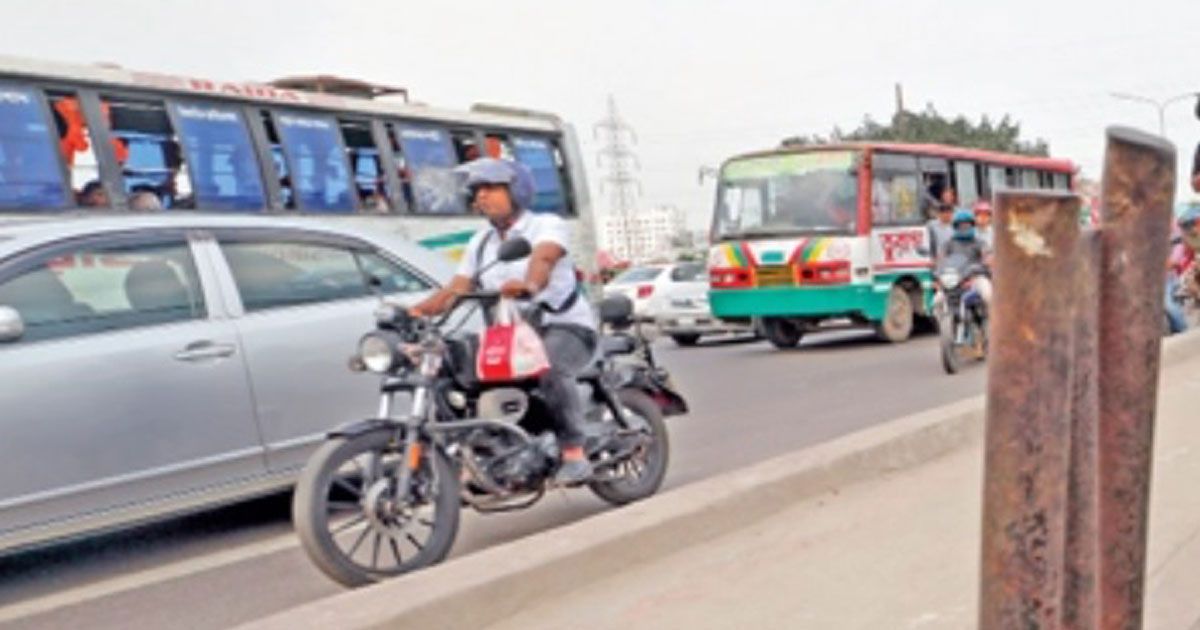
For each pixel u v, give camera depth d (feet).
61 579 18.16
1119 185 4.91
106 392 17.76
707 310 66.54
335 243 21.81
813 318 53.78
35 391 17.07
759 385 40.75
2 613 16.42
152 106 37.29
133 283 18.88
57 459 17.17
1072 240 4.59
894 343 55.16
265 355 19.76
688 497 16.20
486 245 18.44
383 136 44.60
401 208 44.65
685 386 42.06
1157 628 11.96
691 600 13.41
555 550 13.94
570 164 52.90
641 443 19.58
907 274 55.36
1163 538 15.06
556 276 18.13
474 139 48.44
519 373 16.74
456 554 17.92
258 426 19.51
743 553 15.19
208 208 38.11
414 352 16.02
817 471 18.04
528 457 17.12
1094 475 4.92
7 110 33.45
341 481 15.81
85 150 35.12
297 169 41.22
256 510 22.31
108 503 17.66
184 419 18.60
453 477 16.28
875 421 30.17
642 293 68.33
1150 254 4.91
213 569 18.13
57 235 18.39
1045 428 4.63
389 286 22.34
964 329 39.55
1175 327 40.83
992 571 4.75
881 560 14.53
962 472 19.45
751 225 54.95
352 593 12.58
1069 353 4.64
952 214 46.11
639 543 14.82
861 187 52.90
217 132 38.93
